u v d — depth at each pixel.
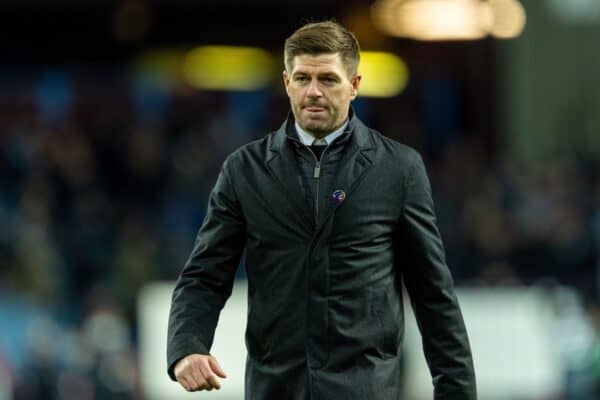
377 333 15.98
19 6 78.50
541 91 71.75
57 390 45.66
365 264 15.95
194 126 66.50
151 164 61.91
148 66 80.94
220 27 81.44
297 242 15.95
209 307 16.31
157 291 47.03
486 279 49.78
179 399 45.47
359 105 72.69
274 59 80.62
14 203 60.19
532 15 72.06
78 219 56.62
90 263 54.19
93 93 68.44
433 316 16.41
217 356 42.78
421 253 16.19
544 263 52.75
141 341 46.22
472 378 16.47
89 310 47.47
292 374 15.96
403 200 16.09
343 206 15.92
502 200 57.81
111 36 83.19
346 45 15.96
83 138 63.97
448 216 55.94
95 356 45.88
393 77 73.44
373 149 16.17
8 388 45.84
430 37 73.56
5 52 83.56
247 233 16.25
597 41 71.38
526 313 45.66
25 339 48.12
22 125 66.75
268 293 16.08
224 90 69.38
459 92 72.81
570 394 44.78
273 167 16.12
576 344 45.28
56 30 83.12
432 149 68.81
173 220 59.34
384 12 74.75
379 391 15.91
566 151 70.81
